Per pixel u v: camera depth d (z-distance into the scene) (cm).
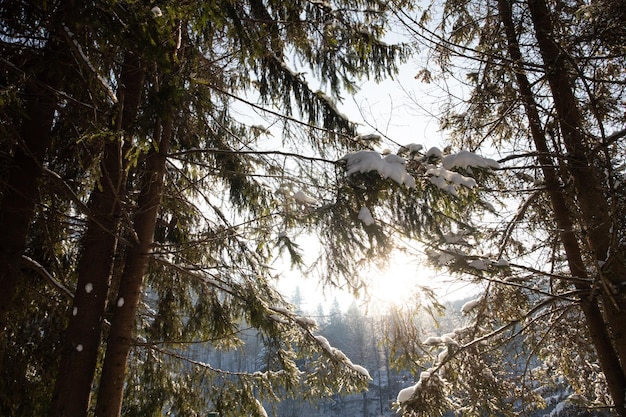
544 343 589
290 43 457
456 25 571
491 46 476
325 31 447
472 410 540
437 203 379
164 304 580
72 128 378
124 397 557
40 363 452
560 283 564
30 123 369
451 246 410
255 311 514
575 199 470
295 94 497
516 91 477
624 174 411
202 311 570
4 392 415
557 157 420
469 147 615
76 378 373
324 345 591
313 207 386
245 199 563
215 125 534
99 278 407
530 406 565
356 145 459
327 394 595
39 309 465
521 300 536
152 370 564
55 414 360
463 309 608
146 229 424
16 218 361
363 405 2759
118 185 318
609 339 480
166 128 430
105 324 503
